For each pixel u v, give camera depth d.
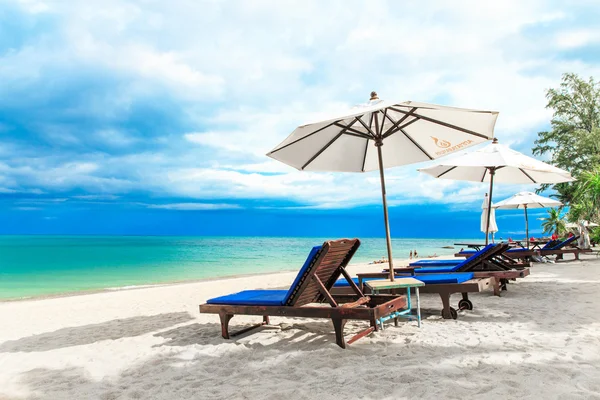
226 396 2.78
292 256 36.69
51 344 4.78
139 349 4.23
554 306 5.44
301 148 5.22
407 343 3.80
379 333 4.23
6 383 3.39
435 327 4.41
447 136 5.06
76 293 12.20
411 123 4.97
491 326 4.36
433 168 7.95
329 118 3.79
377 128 4.75
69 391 3.11
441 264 8.12
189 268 23.75
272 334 4.49
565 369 2.88
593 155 23.77
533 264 12.40
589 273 9.41
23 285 15.56
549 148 27.56
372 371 3.04
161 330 5.17
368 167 5.96
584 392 2.44
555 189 25.09
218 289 10.19
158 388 3.03
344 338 4.15
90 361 3.90
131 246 56.94
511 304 5.70
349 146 5.65
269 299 4.22
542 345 3.55
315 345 3.93
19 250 45.28
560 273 9.62
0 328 6.08
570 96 27.05
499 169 7.93
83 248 49.88
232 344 4.13
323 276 4.16
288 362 3.43
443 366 3.08
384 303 4.02
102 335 5.12
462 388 2.60
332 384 2.84
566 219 18.59
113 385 3.19
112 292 11.41
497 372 2.88
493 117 4.25
